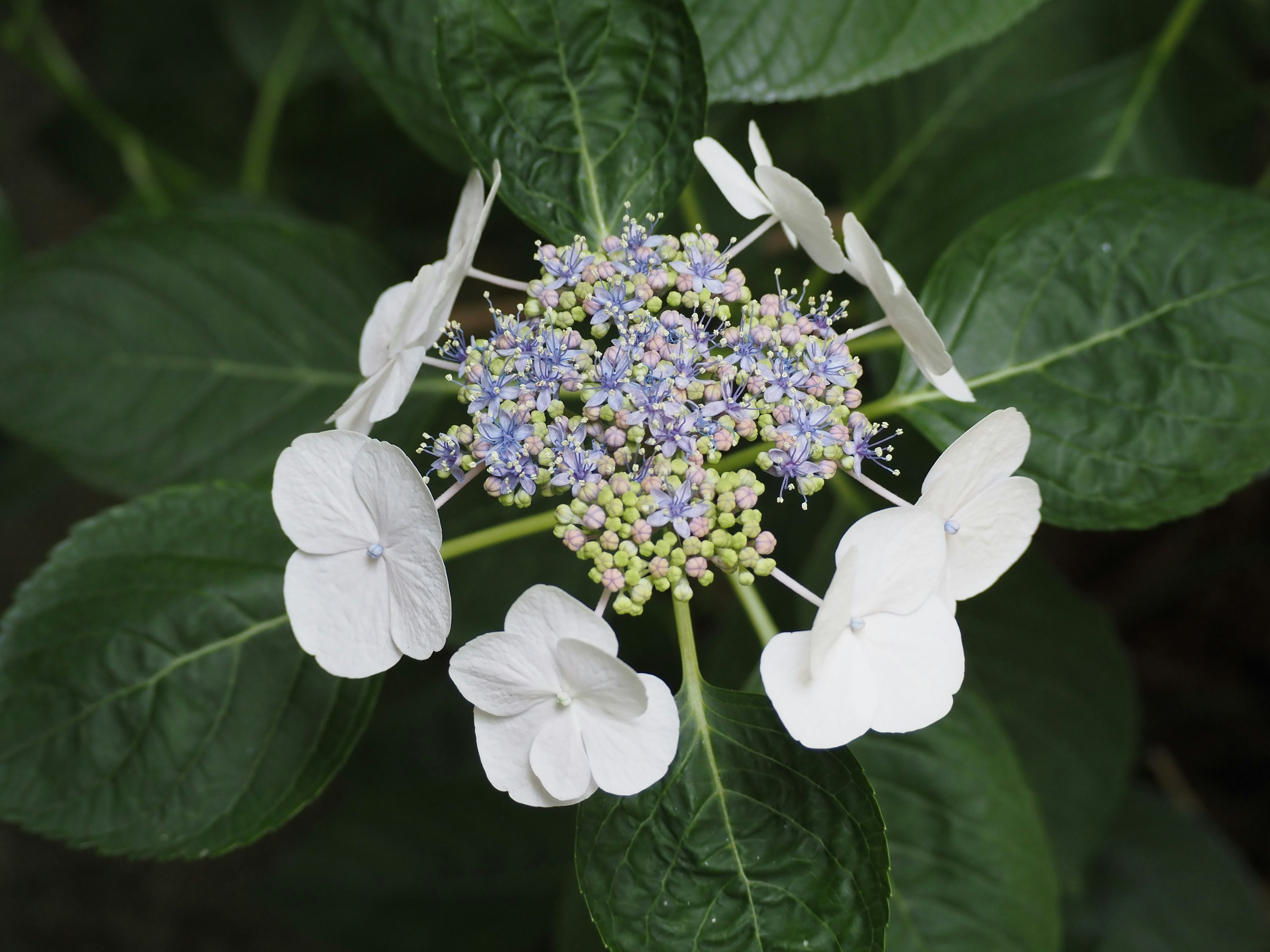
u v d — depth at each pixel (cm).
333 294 56
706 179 58
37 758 47
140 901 83
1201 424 47
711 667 55
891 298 44
